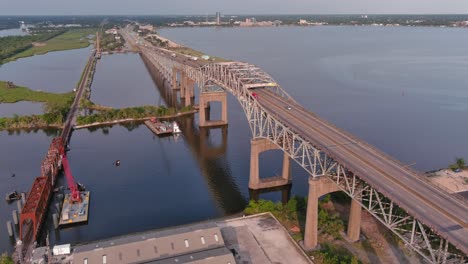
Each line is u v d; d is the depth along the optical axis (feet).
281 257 296.10
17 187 450.71
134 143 593.42
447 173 460.96
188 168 497.46
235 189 441.68
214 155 540.52
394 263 293.02
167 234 281.95
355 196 279.49
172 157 534.78
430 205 249.55
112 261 258.98
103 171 489.67
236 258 285.43
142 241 271.49
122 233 357.41
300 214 363.35
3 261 295.69
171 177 471.62
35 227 344.69
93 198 420.77
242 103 480.64
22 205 405.59
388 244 316.19
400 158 518.37
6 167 507.71
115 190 438.81
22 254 321.11
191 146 577.43
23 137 627.46
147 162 517.96
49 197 416.05
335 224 342.03
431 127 633.20
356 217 315.37
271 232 329.72
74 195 404.16
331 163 318.65
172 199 417.90
